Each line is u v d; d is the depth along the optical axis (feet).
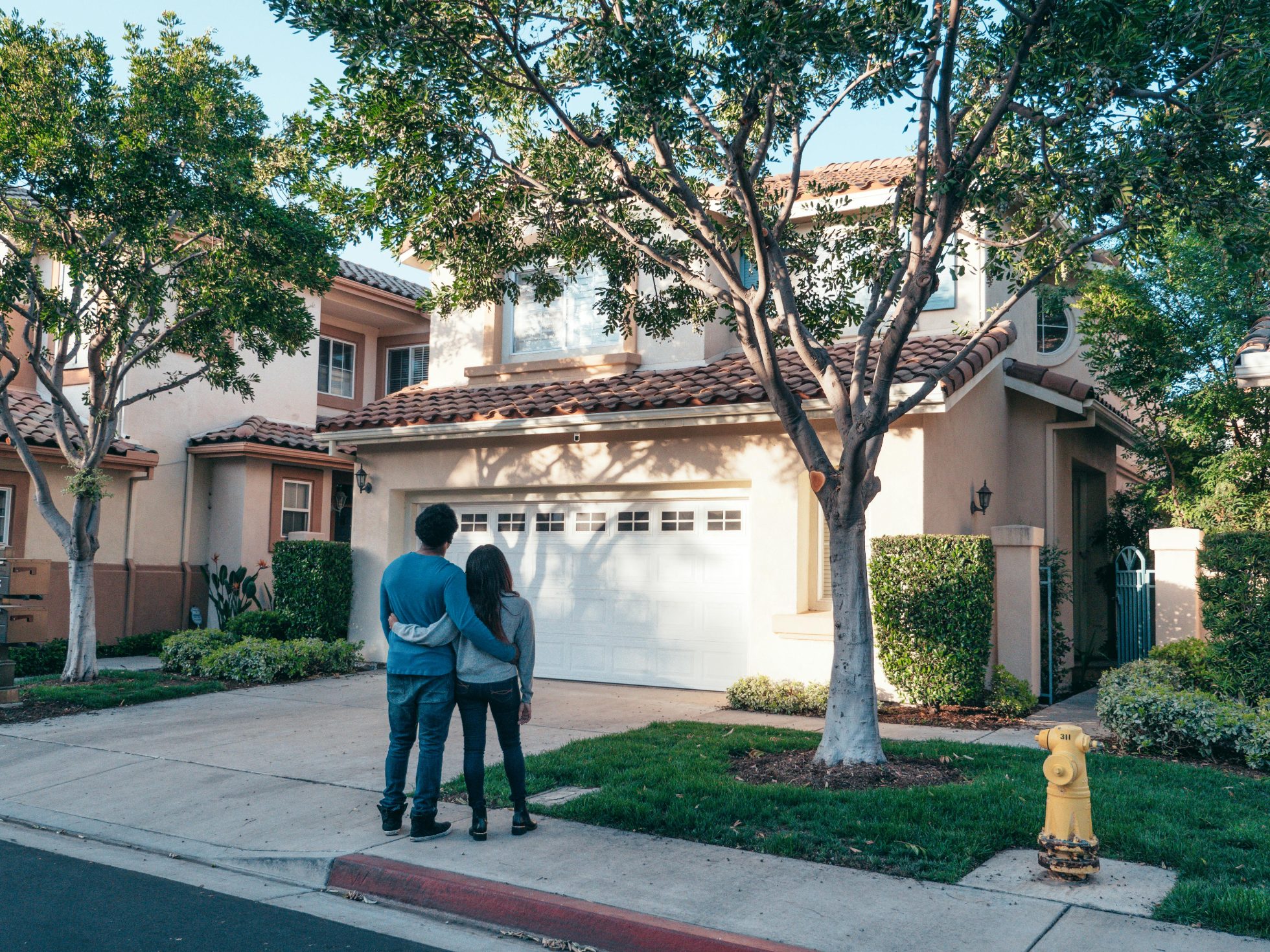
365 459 48.34
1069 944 14.70
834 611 25.26
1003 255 30.14
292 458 61.87
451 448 46.11
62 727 33.04
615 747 27.50
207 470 61.77
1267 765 25.39
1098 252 43.19
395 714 20.56
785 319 27.14
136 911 17.20
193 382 61.52
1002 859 18.51
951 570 33.22
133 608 57.00
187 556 60.23
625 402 40.32
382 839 20.33
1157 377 39.91
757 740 28.19
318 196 32.35
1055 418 44.83
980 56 27.09
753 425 39.04
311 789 24.61
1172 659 32.89
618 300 36.22
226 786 25.13
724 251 27.94
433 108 29.76
